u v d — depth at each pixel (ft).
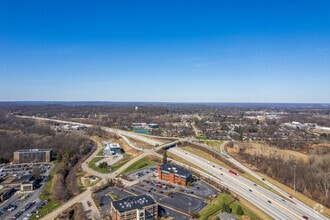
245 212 482.69
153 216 453.17
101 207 496.23
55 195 551.59
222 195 550.36
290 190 597.11
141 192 569.64
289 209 506.89
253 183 629.10
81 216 453.58
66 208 496.23
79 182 637.30
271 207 512.22
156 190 581.94
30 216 468.75
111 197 542.98
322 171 651.66
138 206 442.09
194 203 516.32
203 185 613.93
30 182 604.49
